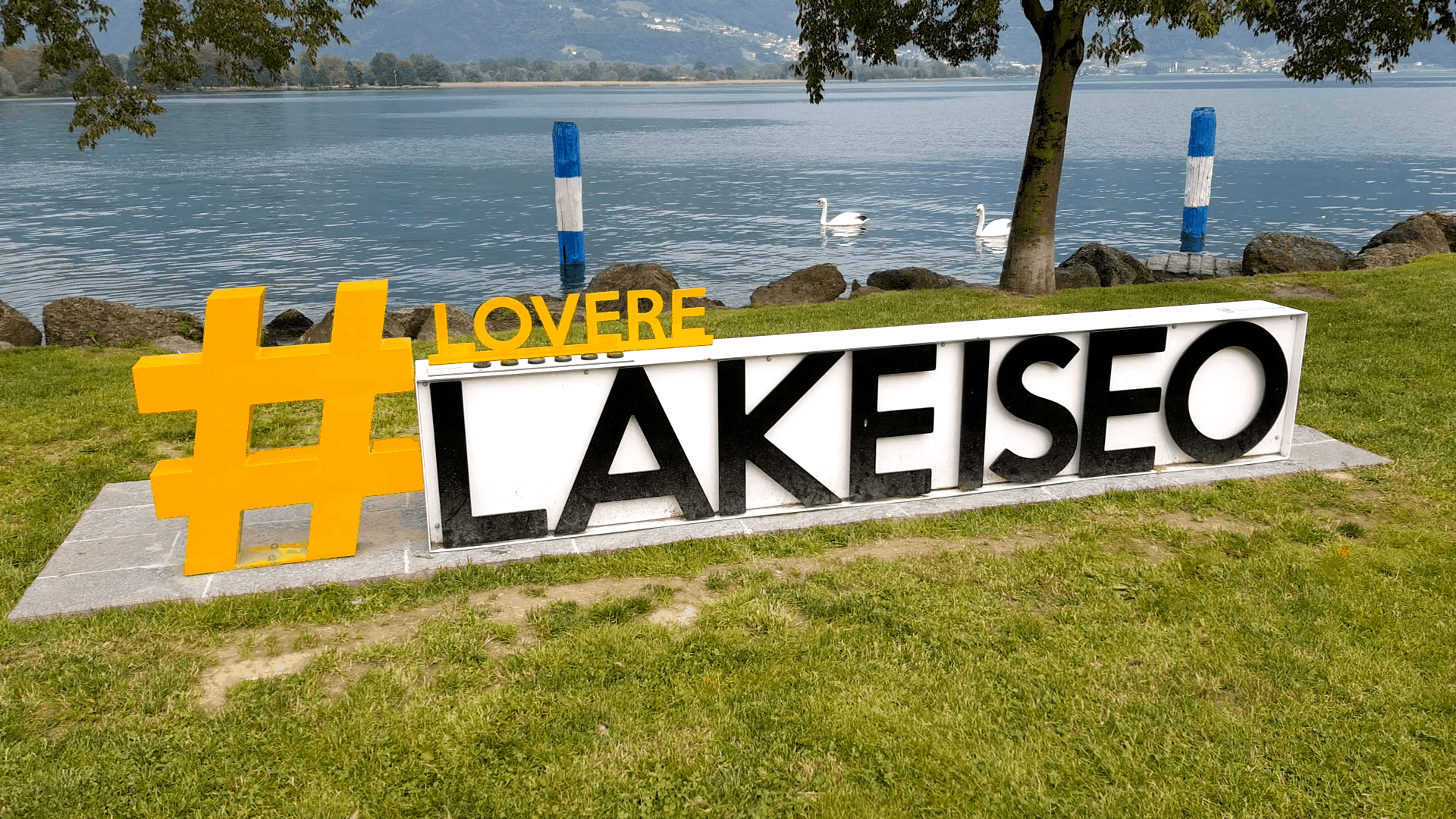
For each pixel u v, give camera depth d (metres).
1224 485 7.28
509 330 16.41
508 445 6.32
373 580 5.95
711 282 26.42
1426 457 7.77
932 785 4.10
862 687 4.74
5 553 6.45
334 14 16.17
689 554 6.25
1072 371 7.26
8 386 10.62
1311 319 12.70
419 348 13.38
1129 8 12.05
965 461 7.15
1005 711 4.57
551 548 6.33
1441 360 10.52
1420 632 5.16
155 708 4.62
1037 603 5.59
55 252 31.53
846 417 6.91
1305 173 50.78
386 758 4.27
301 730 4.45
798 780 4.14
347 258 30.72
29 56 186.00
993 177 53.72
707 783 4.12
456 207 42.84
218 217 39.69
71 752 4.28
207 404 5.81
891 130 101.00
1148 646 5.08
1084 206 40.19
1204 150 30.02
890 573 5.91
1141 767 4.19
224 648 5.19
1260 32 15.84
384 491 6.21
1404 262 19.34
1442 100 146.75
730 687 4.75
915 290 17.91
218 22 14.96
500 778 4.16
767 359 6.62
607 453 6.45
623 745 4.34
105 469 8.06
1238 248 30.28
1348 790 4.05
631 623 5.34
